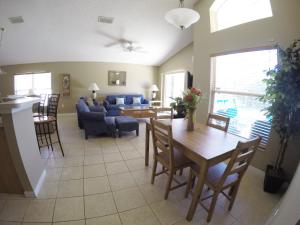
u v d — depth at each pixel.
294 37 2.16
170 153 1.89
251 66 2.82
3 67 6.38
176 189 2.20
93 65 6.93
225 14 3.26
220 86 3.40
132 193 2.10
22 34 4.31
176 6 3.62
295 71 1.83
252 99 2.82
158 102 7.20
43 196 2.00
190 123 2.28
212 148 1.74
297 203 0.93
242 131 3.03
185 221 1.72
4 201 1.90
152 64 7.64
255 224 1.72
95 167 2.68
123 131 4.09
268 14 2.58
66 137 4.04
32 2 3.21
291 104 1.85
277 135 2.38
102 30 4.49
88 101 6.11
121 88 7.43
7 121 1.71
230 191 2.07
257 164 2.63
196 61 3.72
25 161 1.89
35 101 2.13
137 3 3.49
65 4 3.38
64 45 5.24
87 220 1.69
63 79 6.65
